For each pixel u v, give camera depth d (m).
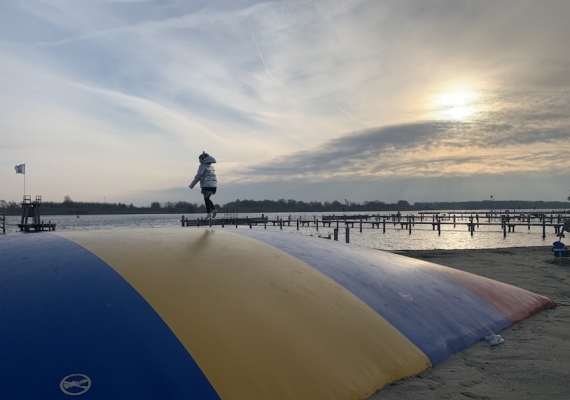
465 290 6.64
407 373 4.39
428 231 50.91
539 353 5.20
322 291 4.92
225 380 3.29
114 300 3.78
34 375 2.95
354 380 3.89
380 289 5.56
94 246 5.05
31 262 4.43
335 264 5.91
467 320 5.84
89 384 2.97
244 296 4.31
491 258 16.72
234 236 6.40
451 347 5.18
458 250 20.66
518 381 4.39
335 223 71.25
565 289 9.75
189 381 3.18
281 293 4.58
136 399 2.96
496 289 7.18
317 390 3.59
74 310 3.59
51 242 5.22
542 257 16.86
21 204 53.47
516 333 6.02
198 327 3.69
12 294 3.73
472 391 4.13
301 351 3.88
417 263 7.33
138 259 4.69
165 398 3.02
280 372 3.57
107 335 3.38
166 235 6.03
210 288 4.29
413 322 5.16
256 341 3.77
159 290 4.05
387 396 3.94
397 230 53.28
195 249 5.30
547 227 55.28
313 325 4.27
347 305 4.82
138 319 3.60
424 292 5.97
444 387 4.20
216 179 8.59
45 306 3.60
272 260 5.39
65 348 3.20
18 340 3.21
